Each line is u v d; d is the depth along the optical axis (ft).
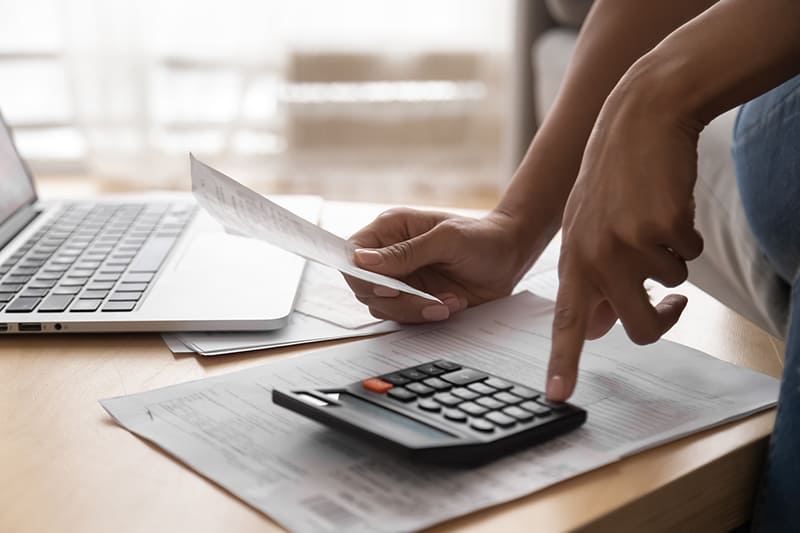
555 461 1.44
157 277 2.35
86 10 9.42
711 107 1.69
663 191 1.62
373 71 9.70
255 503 1.31
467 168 9.98
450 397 1.55
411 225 2.27
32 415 1.65
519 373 1.80
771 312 2.59
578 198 1.69
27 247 2.63
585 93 2.45
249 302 2.17
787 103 2.20
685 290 2.46
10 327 2.05
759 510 1.55
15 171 3.06
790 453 1.51
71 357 1.95
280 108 9.73
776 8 1.66
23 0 9.61
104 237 2.74
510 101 9.04
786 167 2.19
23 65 9.77
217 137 9.81
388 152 9.91
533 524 1.27
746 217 2.50
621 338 2.03
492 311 2.21
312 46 9.59
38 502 1.34
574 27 7.58
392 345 1.98
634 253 1.64
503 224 2.30
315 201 3.27
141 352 1.98
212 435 1.53
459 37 9.63
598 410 1.64
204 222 2.93
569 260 1.68
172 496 1.35
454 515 1.27
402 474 1.39
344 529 1.24
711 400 1.70
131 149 9.80
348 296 2.35
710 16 1.71
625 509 1.33
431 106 9.80
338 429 1.47
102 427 1.59
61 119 9.97
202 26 9.52
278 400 1.57
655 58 1.71
